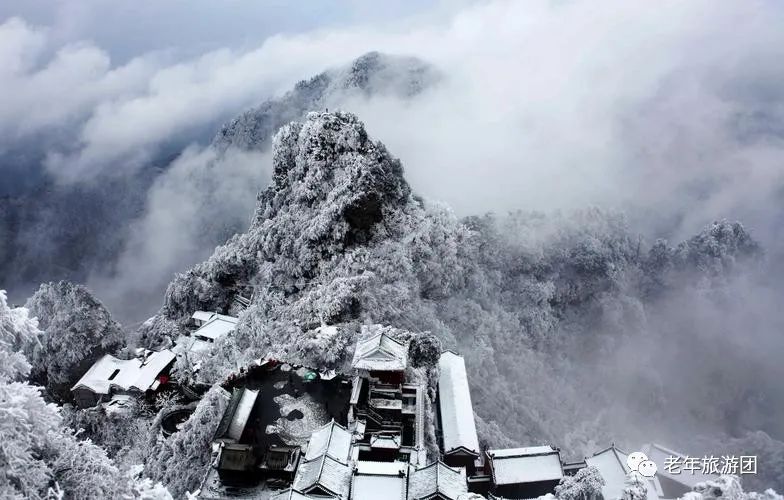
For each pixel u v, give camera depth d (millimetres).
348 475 54500
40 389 18172
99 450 20219
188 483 62719
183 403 85188
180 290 118312
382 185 112625
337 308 89500
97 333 94688
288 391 68875
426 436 65562
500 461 66062
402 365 67250
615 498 57062
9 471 16016
